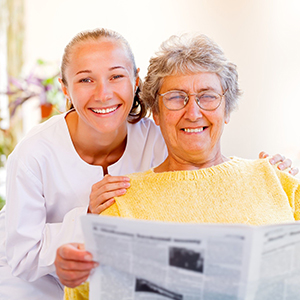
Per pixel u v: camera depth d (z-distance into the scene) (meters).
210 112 1.10
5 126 3.54
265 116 2.79
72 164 1.41
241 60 2.81
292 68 2.72
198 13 2.95
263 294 0.81
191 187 1.08
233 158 1.19
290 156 2.73
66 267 0.87
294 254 0.79
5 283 1.42
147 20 3.17
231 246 0.73
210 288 0.79
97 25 3.37
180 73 1.08
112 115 1.27
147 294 0.83
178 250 0.76
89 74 1.22
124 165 1.51
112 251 0.80
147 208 1.06
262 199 1.08
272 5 2.71
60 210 1.47
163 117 1.14
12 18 3.54
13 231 1.33
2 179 3.02
